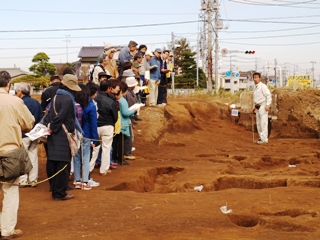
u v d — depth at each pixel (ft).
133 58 33.32
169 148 34.91
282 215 16.57
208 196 19.20
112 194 19.71
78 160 20.90
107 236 14.10
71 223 15.55
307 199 18.47
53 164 18.62
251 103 51.65
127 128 26.96
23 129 14.89
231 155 32.40
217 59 89.15
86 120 21.07
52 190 18.89
